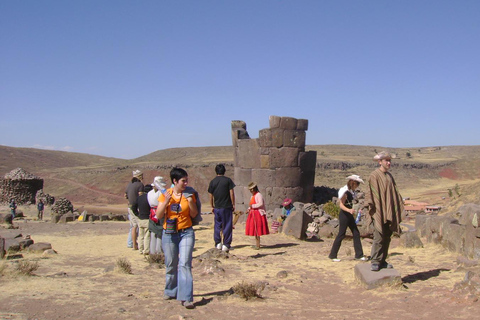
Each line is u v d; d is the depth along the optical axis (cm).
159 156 14800
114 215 2622
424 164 10306
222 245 1086
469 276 625
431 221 1098
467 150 15262
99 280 754
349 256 991
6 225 1983
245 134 2047
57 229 1844
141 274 827
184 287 582
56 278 762
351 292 672
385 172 698
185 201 605
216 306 592
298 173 1898
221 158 13000
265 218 1147
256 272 832
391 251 1030
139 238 1126
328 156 12850
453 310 539
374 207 701
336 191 2155
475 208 848
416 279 713
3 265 838
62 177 10769
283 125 1880
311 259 972
